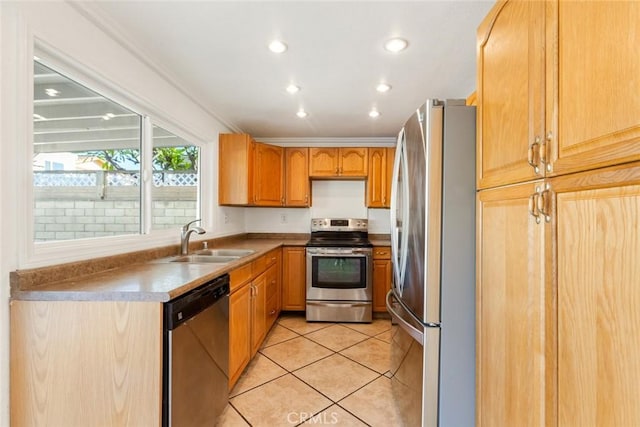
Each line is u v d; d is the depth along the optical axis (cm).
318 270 351
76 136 159
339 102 272
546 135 82
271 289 319
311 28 164
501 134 106
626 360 60
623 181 61
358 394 205
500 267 106
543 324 84
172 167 253
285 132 374
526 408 91
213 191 308
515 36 97
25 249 122
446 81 228
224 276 184
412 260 154
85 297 120
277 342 292
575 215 73
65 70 145
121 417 121
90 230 169
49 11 131
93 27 154
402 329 171
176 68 208
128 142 199
